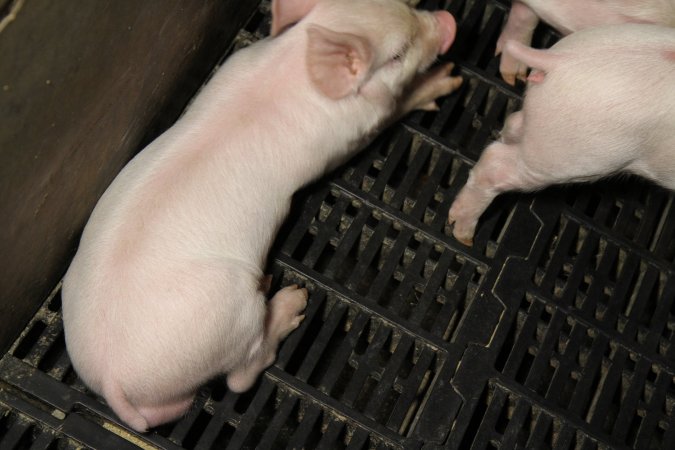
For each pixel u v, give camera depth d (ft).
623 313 4.16
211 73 4.22
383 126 4.08
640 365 4.02
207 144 3.72
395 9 3.90
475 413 4.02
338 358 3.89
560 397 3.99
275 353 3.85
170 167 3.68
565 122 3.74
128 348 3.54
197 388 3.72
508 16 4.37
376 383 4.06
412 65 3.97
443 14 4.02
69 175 3.58
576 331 4.03
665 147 3.80
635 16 4.01
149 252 3.59
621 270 4.14
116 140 3.76
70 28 3.20
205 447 3.77
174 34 3.76
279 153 3.80
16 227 3.43
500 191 4.00
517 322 4.07
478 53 4.36
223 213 3.69
